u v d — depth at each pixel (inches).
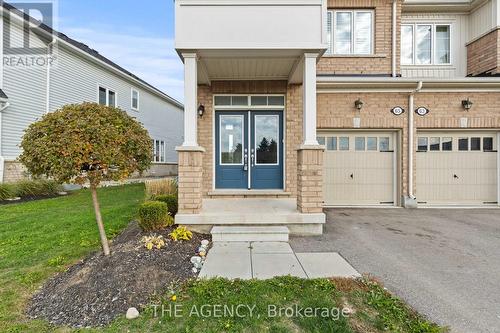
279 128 308.7
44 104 456.1
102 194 422.6
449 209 313.9
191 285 131.7
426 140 330.6
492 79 308.0
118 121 156.8
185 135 215.0
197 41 213.8
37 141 140.8
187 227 208.1
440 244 194.4
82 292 128.9
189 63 217.3
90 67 549.6
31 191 394.6
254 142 308.7
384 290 127.3
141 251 160.9
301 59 236.8
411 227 238.5
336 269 149.6
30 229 230.4
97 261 154.9
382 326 102.3
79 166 141.9
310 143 215.5
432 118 319.6
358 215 284.4
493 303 118.9
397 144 328.5
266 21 215.2
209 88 301.9
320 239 204.5
